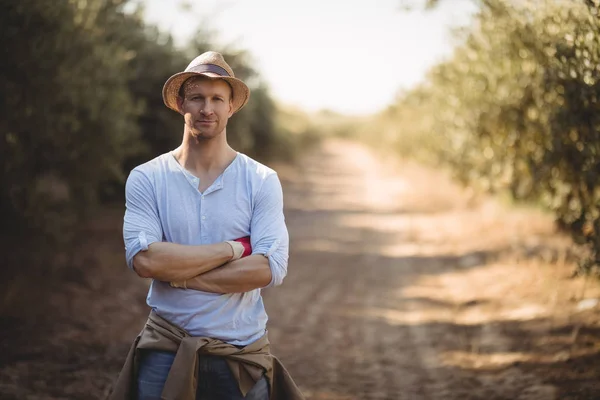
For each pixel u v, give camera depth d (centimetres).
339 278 1034
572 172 715
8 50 692
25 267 819
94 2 832
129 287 869
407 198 2070
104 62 880
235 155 307
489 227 1287
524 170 1094
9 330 643
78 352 604
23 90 712
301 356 648
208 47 1526
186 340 287
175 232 296
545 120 789
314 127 6931
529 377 550
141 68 1345
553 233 1092
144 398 291
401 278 1018
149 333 295
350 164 3972
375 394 547
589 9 577
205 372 293
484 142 1199
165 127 1411
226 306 294
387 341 698
